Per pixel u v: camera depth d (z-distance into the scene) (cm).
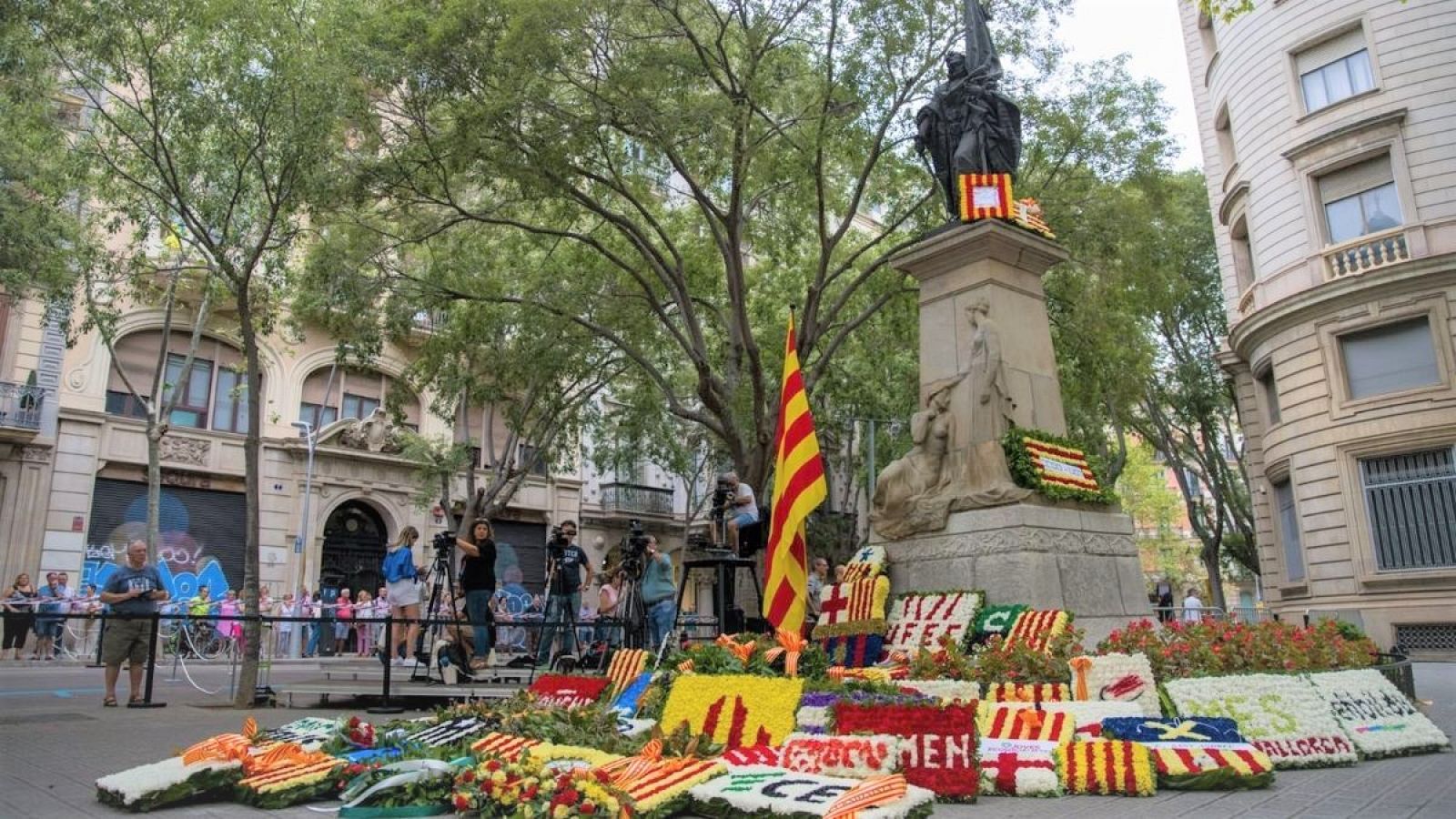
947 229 1159
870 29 1535
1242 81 2609
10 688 1438
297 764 602
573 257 1994
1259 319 2494
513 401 2369
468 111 1382
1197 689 734
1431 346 2178
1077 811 545
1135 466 5291
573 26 1365
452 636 1298
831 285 2270
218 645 1736
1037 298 1164
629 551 1281
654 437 2928
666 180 2298
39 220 1652
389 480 3167
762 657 761
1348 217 2353
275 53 1224
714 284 2069
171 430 2722
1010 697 727
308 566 2939
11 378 2469
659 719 748
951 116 1246
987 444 1037
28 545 2433
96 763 738
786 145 1683
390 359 3186
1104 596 1011
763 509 1670
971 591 976
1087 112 1802
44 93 1549
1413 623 2114
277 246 1406
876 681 741
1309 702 755
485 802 524
